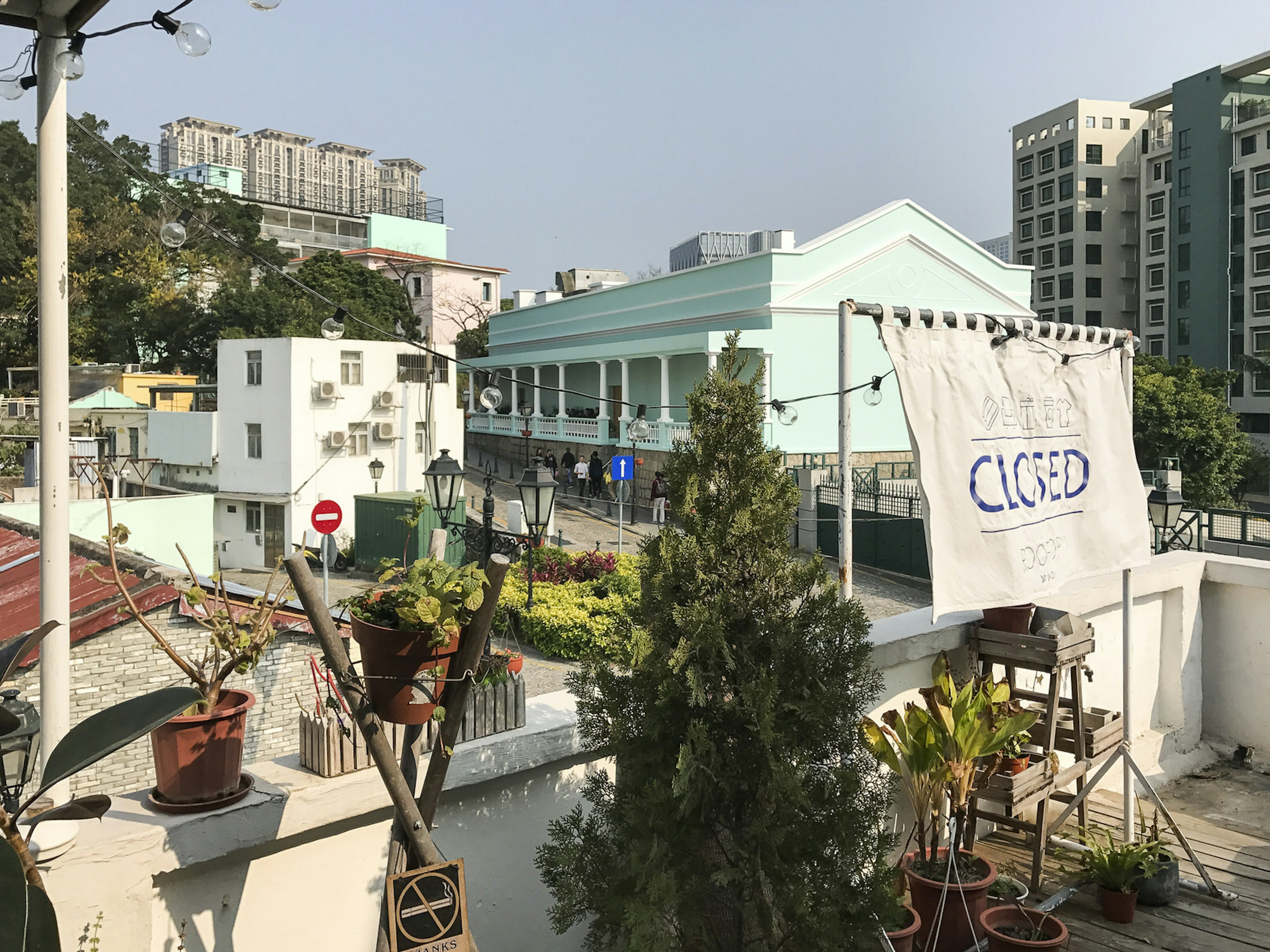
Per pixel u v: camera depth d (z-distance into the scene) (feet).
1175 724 25.29
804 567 12.02
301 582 9.03
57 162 11.00
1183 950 15.80
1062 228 253.65
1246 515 62.49
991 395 16.92
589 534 95.20
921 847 15.67
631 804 11.31
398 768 9.48
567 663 53.01
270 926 11.09
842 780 11.36
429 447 113.91
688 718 11.39
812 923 10.95
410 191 500.33
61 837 9.16
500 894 13.38
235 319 155.33
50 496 10.87
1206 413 140.56
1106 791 22.15
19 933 6.81
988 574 16.58
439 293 230.07
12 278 146.10
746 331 113.70
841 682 11.89
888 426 118.42
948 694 15.51
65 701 10.91
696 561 11.66
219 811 10.38
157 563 30.50
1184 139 216.95
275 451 104.32
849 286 118.52
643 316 138.10
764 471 12.06
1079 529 19.12
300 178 473.26
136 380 137.39
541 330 164.55
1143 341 241.35
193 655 27.09
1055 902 17.03
